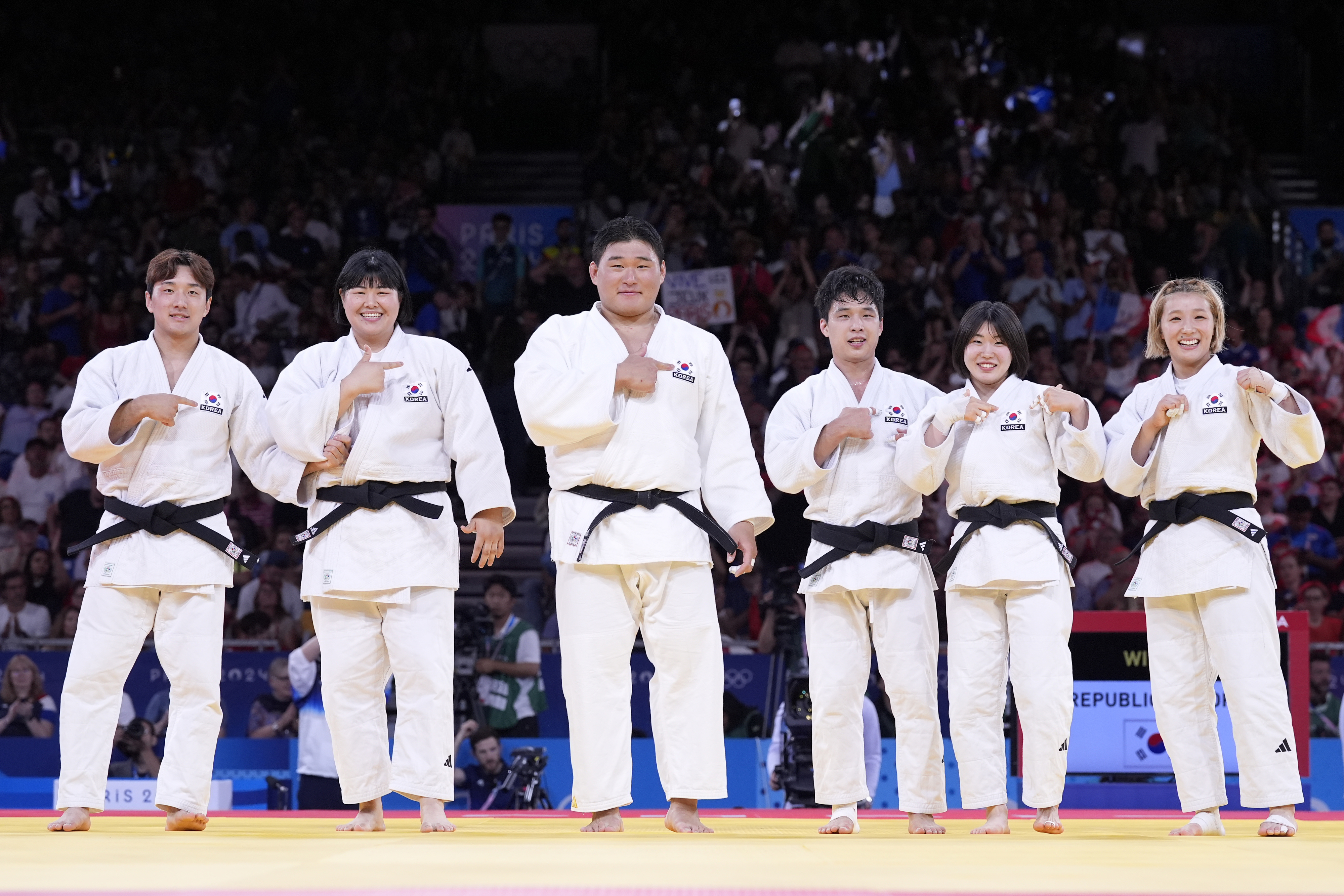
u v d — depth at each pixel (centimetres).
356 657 1032
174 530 1025
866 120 3666
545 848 739
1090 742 1352
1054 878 579
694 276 2986
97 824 1079
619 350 991
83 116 3747
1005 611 1081
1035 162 3512
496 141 4150
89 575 1034
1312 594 2291
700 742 958
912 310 2986
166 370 1055
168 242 3250
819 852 722
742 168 3481
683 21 4188
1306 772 1396
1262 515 2673
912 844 829
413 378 1041
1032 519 1062
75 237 3341
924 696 1080
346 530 1022
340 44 4019
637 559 947
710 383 1001
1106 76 3966
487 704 1791
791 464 1091
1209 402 1052
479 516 1030
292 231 3244
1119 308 3105
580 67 4162
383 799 1639
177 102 3891
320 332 3103
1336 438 2842
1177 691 1066
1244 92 4431
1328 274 3303
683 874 587
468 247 3372
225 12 4078
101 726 1021
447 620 1039
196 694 1028
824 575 1087
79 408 1027
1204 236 3278
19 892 512
